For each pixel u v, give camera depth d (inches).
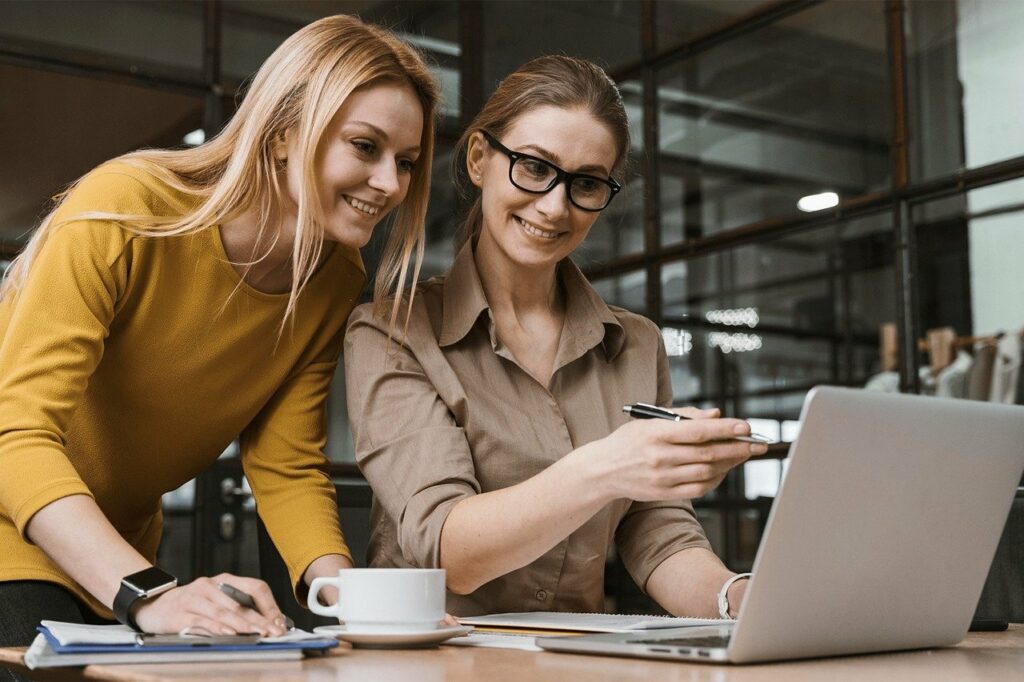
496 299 59.8
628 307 174.1
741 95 165.9
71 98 140.3
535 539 45.8
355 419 56.3
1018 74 134.9
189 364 57.4
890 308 191.5
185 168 57.1
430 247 156.8
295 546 55.7
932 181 142.8
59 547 43.8
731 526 176.1
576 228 57.2
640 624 43.7
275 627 37.8
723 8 164.7
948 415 37.5
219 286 56.8
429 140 57.4
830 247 195.0
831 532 34.5
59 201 58.1
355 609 38.9
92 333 50.4
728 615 50.3
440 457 52.4
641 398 61.1
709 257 177.0
